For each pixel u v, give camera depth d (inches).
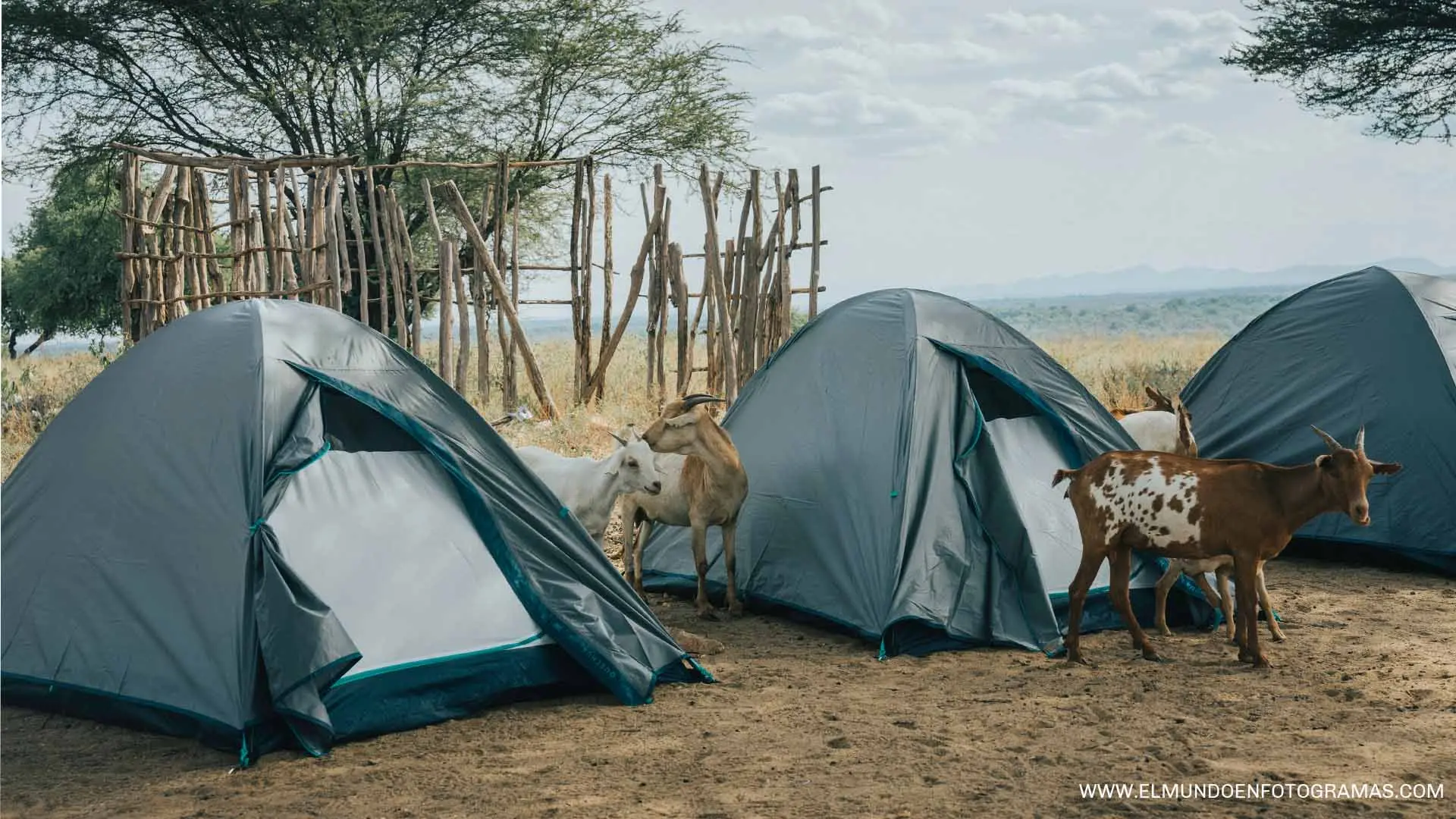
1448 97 819.4
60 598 259.1
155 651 243.0
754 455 376.8
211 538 243.9
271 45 939.3
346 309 899.4
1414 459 414.3
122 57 954.1
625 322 748.0
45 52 928.9
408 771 219.8
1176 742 231.1
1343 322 448.8
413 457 275.3
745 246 719.1
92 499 263.0
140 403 268.4
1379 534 418.3
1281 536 285.9
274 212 695.1
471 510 275.4
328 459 262.5
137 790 211.8
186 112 997.8
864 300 374.0
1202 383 491.8
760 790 205.9
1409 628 331.6
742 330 716.7
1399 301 436.8
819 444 354.9
